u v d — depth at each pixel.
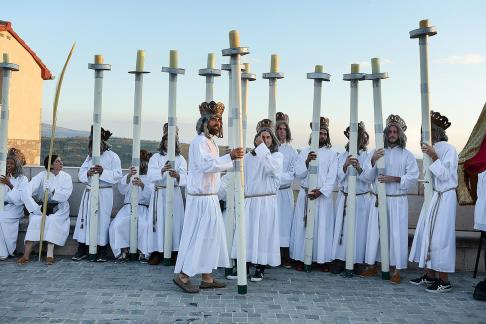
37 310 4.93
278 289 5.83
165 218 6.85
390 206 6.35
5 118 7.11
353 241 6.48
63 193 7.04
